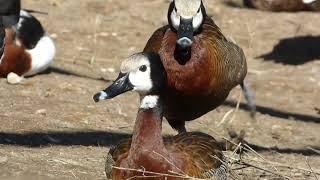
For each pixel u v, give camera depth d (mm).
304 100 17250
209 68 12008
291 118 15977
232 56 12570
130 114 14922
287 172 12125
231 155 11531
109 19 22031
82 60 18578
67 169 11656
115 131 13812
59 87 15984
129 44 20219
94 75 17406
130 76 10305
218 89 12344
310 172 11852
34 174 11312
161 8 23250
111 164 10344
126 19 22156
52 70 17312
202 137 10742
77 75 17172
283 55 20234
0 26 13836
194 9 11922
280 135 14758
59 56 18688
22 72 16312
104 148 12867
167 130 14172
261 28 21922
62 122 13906
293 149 13898
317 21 22531
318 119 16078
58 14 22094
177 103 12141
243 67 13016
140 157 10148
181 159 10227
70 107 14766
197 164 10312
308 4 21672
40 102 14883
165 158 10141
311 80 18531
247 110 16031
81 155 12398
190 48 11852
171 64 11867
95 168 11820
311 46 20891
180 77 11891
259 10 23078
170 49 11875
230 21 22344
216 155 10641
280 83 18188
